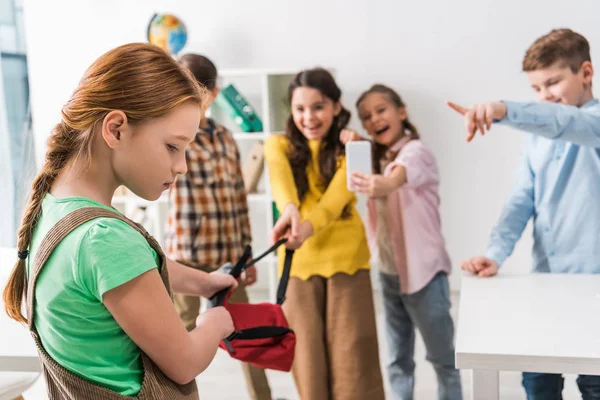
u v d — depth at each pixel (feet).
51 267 2.98
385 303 7.89
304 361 6.79
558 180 6.21
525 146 6.58
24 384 5.46
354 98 12.94
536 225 6.51
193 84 3.16
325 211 6.64
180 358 3.07
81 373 3.03
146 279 2.94
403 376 7.86
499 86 12.32
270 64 13.16
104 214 2.98
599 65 11.77
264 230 13.61
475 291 5.32
